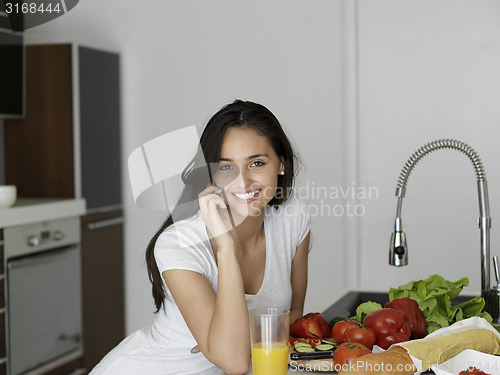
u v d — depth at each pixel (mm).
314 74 3703
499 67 3475
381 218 3689
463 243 3568
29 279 3148
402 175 1697
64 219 3414
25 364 3131
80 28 4035
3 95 3398
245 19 3797
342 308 1762
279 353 1179
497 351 1283
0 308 2971
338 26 3654
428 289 1516
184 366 1508
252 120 1420
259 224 1591
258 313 1205
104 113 3820
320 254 3750
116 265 3898
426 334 1450
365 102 3672
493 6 3463
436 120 3578
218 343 1299
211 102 3891
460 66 3527
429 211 3611
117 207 3936
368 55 3648
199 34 3881
